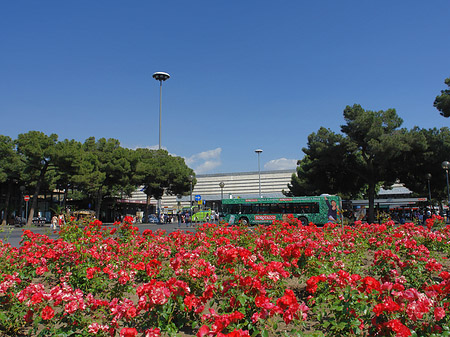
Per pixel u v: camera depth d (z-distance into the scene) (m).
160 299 4.32
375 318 3.79
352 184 39.78
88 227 10.66
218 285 5.17
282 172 110.69
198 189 118.19
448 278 4.67
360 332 4.00
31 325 5.48
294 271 6.84
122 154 46.00
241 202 34.19
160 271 7.52
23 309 5.09
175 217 62.88
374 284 4.17
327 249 8.07
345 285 4.98
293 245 6.79
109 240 9.79
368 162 35.28
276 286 5.58
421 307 3.60
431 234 9.76
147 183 51.16
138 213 56.19
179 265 5.98
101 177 42.94
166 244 10.69
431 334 3.65
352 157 36.19
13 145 43.69
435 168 33.44
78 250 7.48
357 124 33.47
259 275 5.23
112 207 55.78
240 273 5.82
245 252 5.72
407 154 33.53
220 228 13.23
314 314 5.55
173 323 4.54
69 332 4.31
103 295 6.77
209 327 3.79
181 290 4.75
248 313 4.47
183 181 53.44
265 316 4.06
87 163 41.97
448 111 31.09
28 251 8.65
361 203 45.66
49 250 7.54
